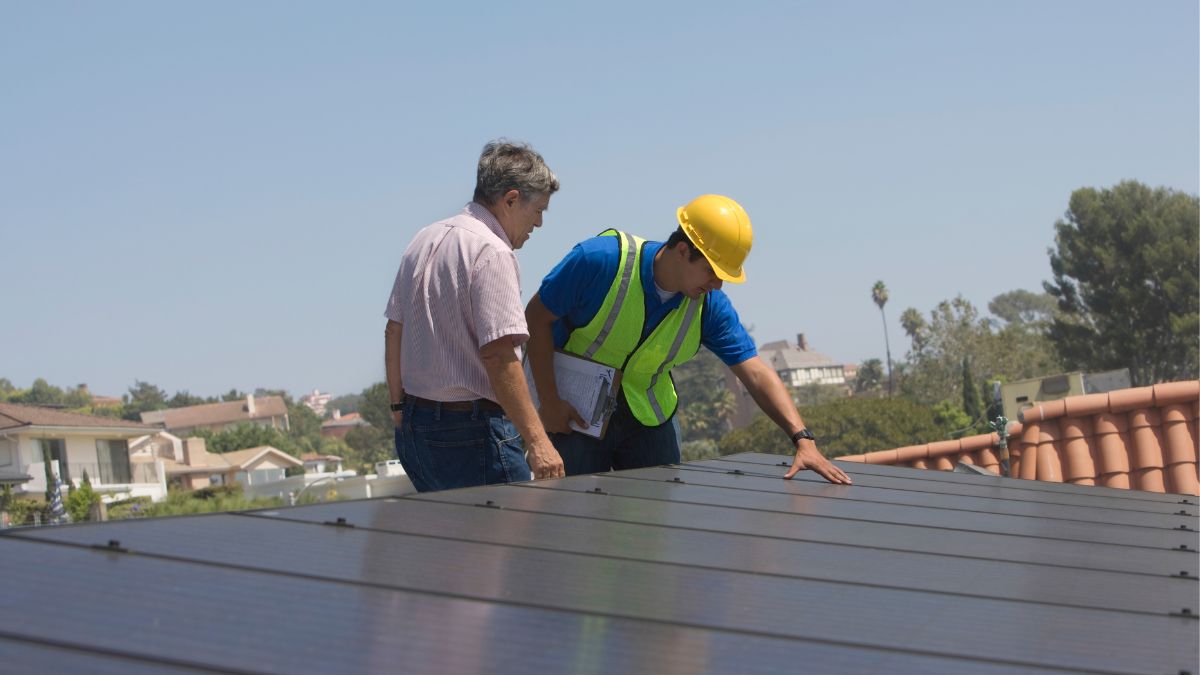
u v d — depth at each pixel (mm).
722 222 4387
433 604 1740
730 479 4164
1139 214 46750
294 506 2656
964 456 10086
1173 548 3166
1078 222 47812
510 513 2779
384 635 1535
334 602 1692
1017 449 9758
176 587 1694
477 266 3727
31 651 1309
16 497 38562
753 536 2732
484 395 3840
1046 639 1830
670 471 4266
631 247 4527
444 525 2520
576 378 4656
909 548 2750
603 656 1534
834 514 3340
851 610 1962
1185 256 45031
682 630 1721
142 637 1417
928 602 2082
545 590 1921
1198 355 46156
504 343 3693
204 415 124250
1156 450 9180
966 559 2652
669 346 4656
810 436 4531
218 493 37062
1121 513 4141
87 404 163000
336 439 130000
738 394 101688
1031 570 2541
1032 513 3832
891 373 102250
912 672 1566
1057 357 56031
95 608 1530
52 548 1906
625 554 2328
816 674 1530
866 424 53312
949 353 68375
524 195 3947
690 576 2154
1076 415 9500
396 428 4039
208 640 1431
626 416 4852
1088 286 47938
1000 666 1633
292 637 1484
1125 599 2242
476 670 1413
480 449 3855
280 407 125625
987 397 60594
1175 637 1896
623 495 3367
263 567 1893
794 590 2100
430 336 3803
